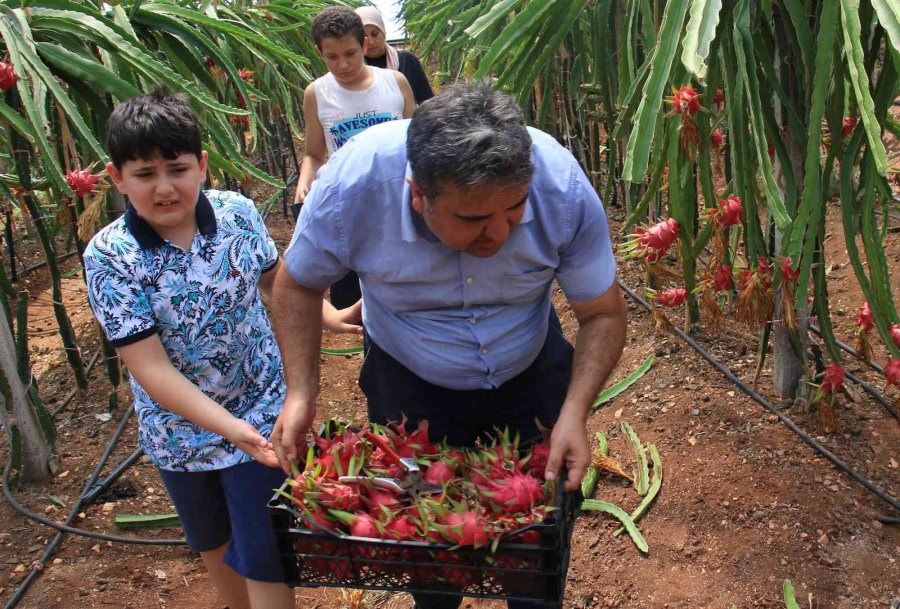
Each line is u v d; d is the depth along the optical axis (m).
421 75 3.75
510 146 1.13
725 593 2.11
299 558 1.35
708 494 2.42
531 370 1.69
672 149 2.21
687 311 3.16
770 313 2.40
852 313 3.31
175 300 1.62
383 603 2.32
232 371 1.73
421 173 1.16
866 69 2.20
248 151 4.16
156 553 2.54
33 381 2.84
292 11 5.18
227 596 2.04
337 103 3.12
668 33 1.87
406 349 1.60
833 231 4.02
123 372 3.63
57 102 2.66
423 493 1.34
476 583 1.30
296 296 1.54
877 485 2.35
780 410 2.69
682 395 2.89
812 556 2.17
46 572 2.46
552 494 1.32
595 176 4.81
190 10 3.43
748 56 2.07
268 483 1.73
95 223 2.88
